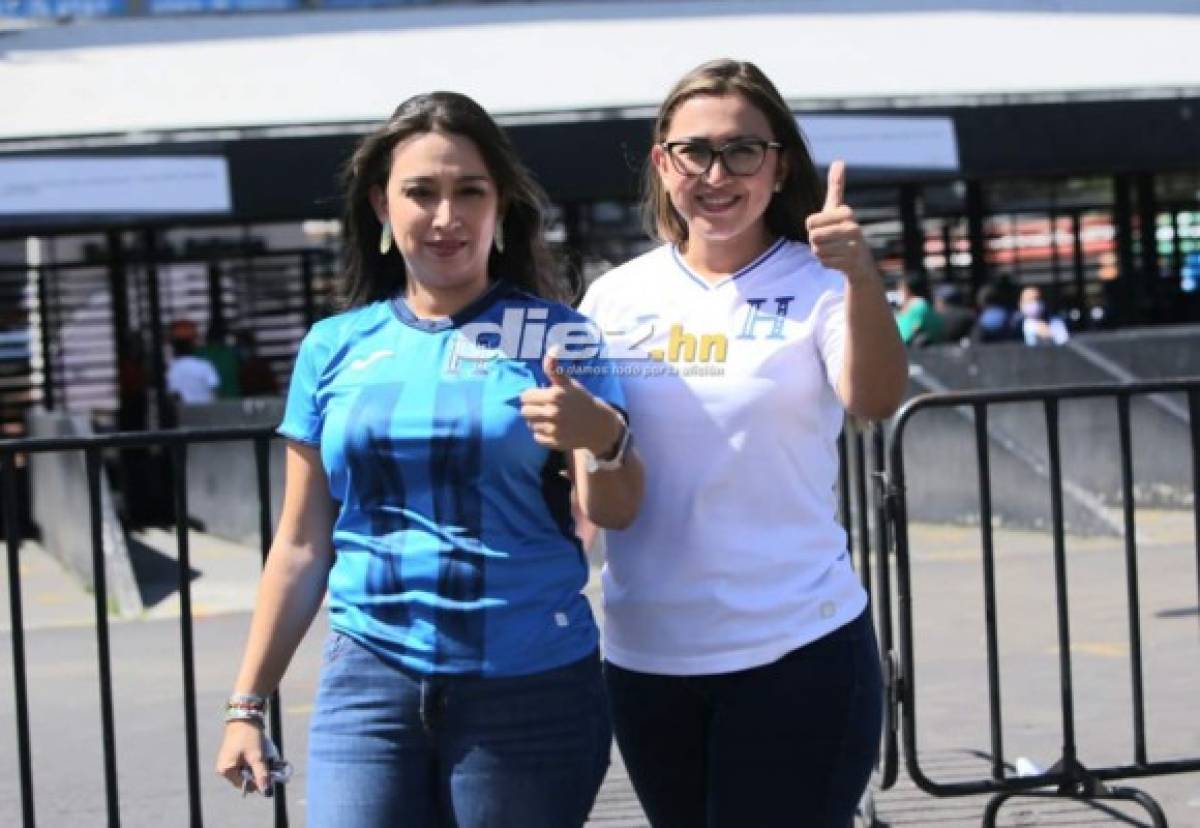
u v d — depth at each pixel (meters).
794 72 19.52
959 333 17.84
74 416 14.91
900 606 5.34
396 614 3.22
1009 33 20.53
